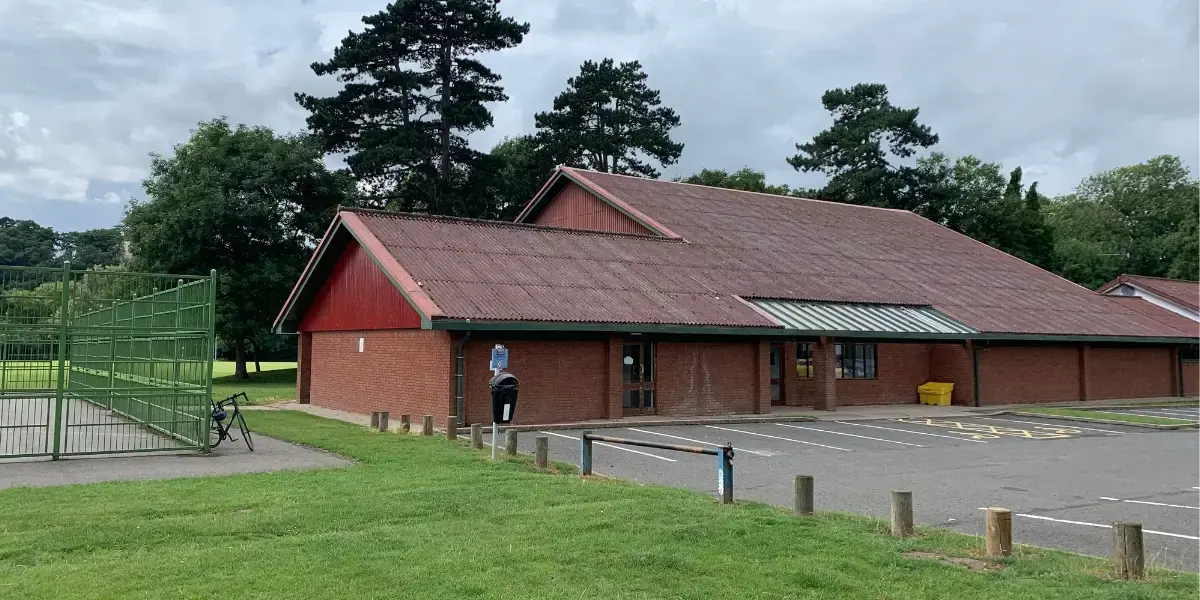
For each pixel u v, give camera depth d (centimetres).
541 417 2088
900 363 2919
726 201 3675
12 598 630
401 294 2172
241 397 3088
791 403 2705
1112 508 1121
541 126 6034
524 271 2283
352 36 5256
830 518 942
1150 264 7069
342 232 2459
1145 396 3462
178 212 3950
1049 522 1024
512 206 5759
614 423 2077
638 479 1292
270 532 849
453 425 1639
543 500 1013
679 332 2208
